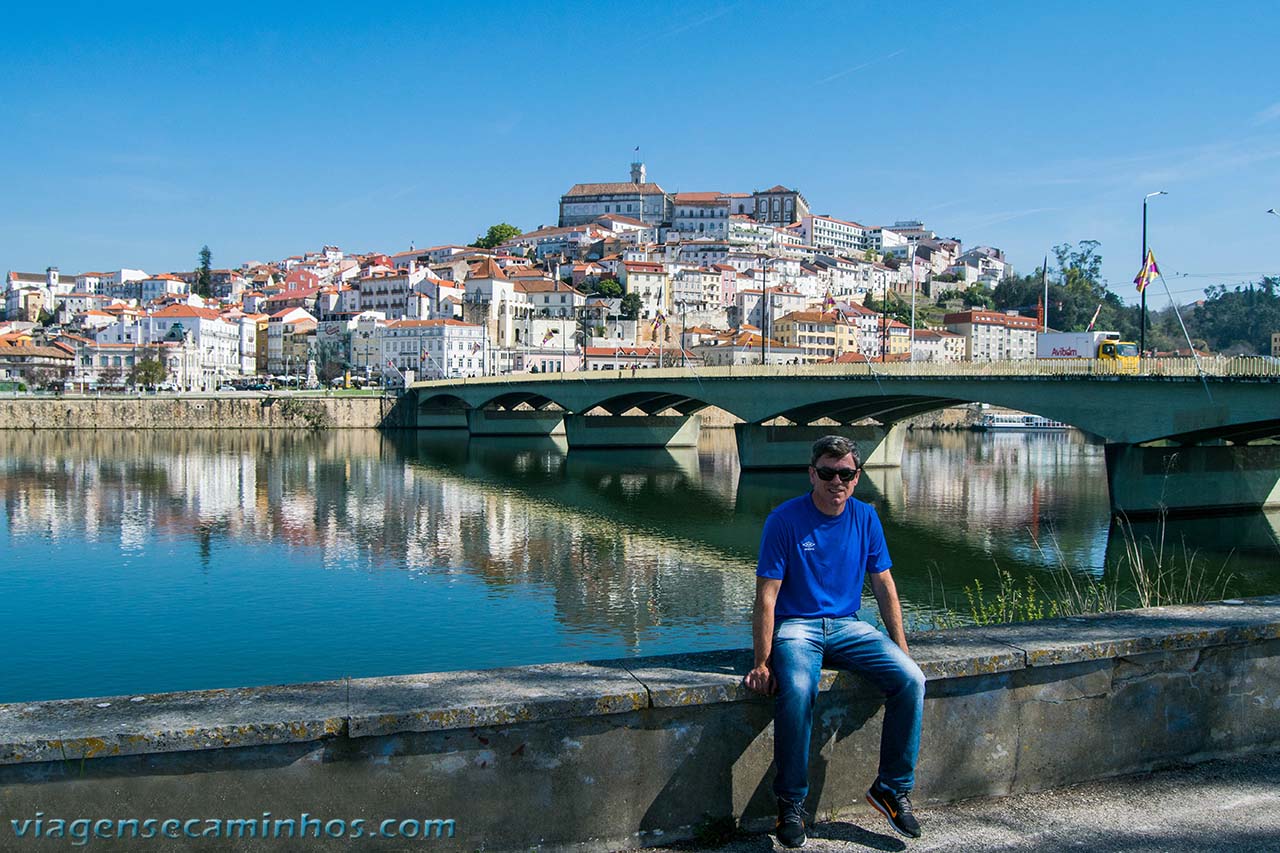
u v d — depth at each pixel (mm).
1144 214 62219
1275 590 40844
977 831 7609
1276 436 61656
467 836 6918
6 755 6059
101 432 147250
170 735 6289
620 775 7270
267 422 162000
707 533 57969
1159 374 55781
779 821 7391
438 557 49469
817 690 7430
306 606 38375
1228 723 9008
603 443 124938
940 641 8367
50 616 36656
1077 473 95312
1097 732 8516
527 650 32438
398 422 171625
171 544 52812
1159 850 7277
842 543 7789
